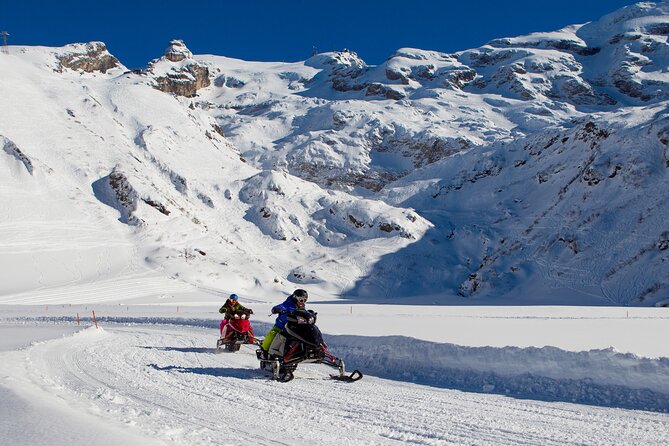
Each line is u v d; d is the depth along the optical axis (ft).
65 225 301.02
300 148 635.66
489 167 457.27
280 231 387.55
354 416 25.53
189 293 257.55
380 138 649.61
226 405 27.30
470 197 439.63
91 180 353.72
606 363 30.22
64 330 76.95
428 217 408.26
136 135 450.30
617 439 21.88
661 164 316.81
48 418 16.88
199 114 554.87
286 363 34.55
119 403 26.30
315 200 431.02
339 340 47.75
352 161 612.29
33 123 386.73
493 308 148.46
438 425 24.00
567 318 86.89
